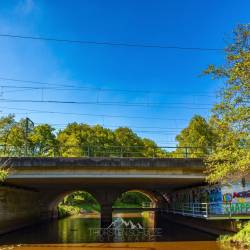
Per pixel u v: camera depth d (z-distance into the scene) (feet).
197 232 125.18
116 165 106.32
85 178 111.04
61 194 184.96
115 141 265.95
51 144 232.12
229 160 80.59
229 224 101.30
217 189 110.22
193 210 119.65
